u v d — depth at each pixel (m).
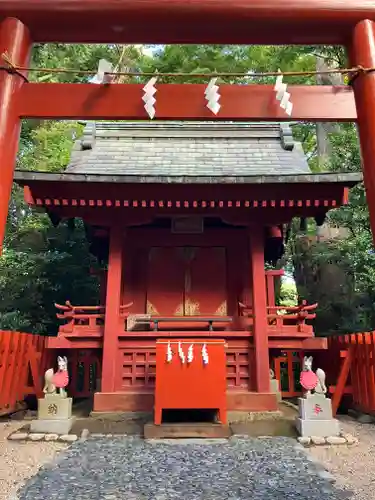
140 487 4.36
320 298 16.03
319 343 8.40
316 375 6.58
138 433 6.78
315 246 16.03
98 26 3.92
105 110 3.88
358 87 3.79
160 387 6.79
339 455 5.58
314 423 6.39
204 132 11.63
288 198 8.40
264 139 11.42
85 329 8.68
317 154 18.67
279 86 3.77
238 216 8.88
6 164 3.56
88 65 16.55
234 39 4.08
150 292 9.72
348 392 8.48
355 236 12.54
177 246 9.91
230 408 7.84
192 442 6.27
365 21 3.86
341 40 4.09
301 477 4.68
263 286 8.56
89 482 4.52
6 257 13.61
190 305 9.65
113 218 8.98
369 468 5.03
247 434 6.68
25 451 5.81
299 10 3.81
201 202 8.45
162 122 12.02
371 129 3.58
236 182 8.03
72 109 3.85
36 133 17.42
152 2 3.78
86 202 8.43
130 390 8.30
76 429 6.91
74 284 15.55
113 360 8.26
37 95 3.85
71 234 15.97
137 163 10.21
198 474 4.78
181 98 3.96
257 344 8.27
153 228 9.95
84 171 9.64
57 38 4.06
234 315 9.57
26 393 8.75
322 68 17.61
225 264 9.89
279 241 10.40
